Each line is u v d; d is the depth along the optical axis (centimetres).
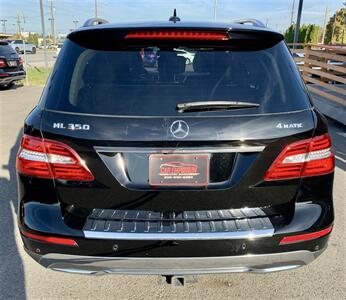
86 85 214
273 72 222
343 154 610
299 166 212
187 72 218
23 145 217
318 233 216
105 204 209
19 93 1362
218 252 206
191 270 210
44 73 2166
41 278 283
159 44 224
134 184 205
